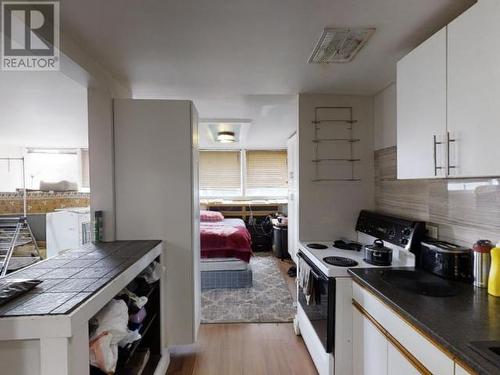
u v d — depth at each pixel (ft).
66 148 18.83
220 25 4.66
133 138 6.88
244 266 12.01
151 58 5.88
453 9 4.28
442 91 4.13
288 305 10.31
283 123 12.03
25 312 3.07
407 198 6.71
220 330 8.65
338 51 5.62
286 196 19.07
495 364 2.61
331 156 8.34
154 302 6.61
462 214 5.11
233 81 7.23
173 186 6.96
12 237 14.17
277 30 4.83
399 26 4.74
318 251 7.24
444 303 4.00
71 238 15.65
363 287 5.13
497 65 3.27
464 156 3.76
